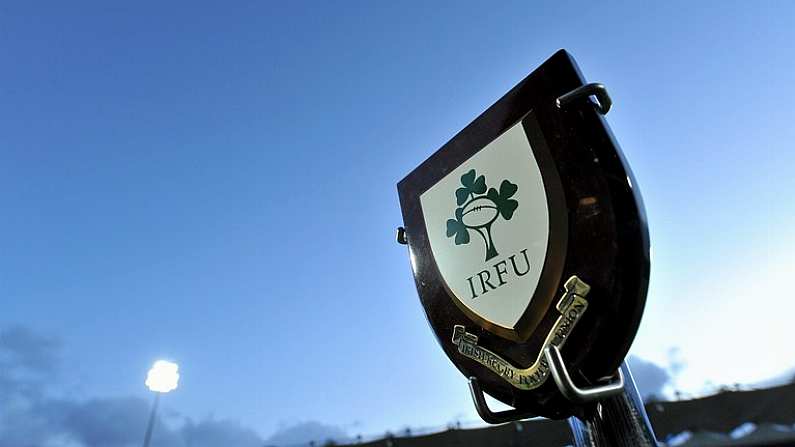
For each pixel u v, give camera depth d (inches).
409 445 665.0
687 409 586.2
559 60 41.7
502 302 39.4
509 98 44.7
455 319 43.0
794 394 536.1
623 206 33.6
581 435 38.4
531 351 36.0
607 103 37.5
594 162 36.0
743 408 553.3
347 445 711.7
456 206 46.6
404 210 53.1
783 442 490.9
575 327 33.3
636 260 32.0
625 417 35.5
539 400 35.5
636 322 31.4
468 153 47.1
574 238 35.6
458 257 44.7
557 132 39.4
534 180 40.0
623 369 37.9
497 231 41.8
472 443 637.3
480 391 39.0
